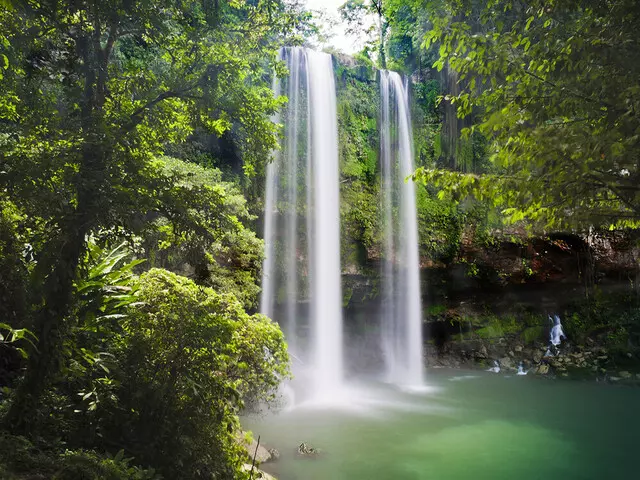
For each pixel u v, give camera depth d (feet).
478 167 65.72
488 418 37.29
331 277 56.03
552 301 63.93
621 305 61.93
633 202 15.12
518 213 18.71
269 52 21.39
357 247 58.70
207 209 17.40
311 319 54.34
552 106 15.25
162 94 18.56
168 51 19.33
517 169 16.89
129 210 15.39
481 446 30.73
